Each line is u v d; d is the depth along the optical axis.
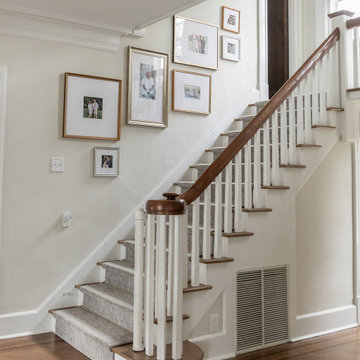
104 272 3.90
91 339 2.99
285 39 5.66
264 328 3.38
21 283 3.55
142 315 2.76
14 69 3.56
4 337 3.45
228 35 4.96
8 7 3.32
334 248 3.97
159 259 2.59
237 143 3.22
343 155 4.10
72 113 3.80
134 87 4.16
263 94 5.23
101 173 3.95
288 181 3.59
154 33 4.36
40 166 3.66
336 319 3.91
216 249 3.13
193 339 2.98
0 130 3.47
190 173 4.56
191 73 4.60
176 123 4.48
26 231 3.59
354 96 4.00
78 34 3.77
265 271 3.42
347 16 4.11
